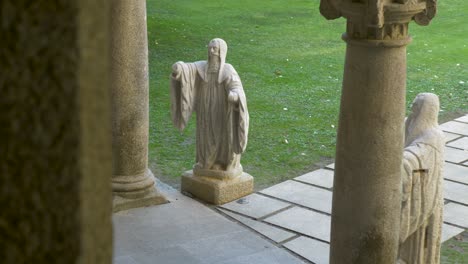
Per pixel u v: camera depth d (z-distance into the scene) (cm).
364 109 513
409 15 491
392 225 543
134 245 809
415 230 619
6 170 106
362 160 523
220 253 799
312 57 1823
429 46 1955
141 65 883
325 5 510
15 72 104
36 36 104
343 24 2223
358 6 490
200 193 943
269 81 1591
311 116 1359
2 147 106
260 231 862
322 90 1534
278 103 1431
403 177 581
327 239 846
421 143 601
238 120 907
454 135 1247
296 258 798
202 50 1888
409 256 632
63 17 104
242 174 963
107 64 112
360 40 501
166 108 1395
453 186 1022
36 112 105
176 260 779
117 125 887
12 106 105
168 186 993
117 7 852
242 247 816
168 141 1211
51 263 107
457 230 890
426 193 604
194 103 935
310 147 1192
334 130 1285
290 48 1914
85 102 106
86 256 107
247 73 1652
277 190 987
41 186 106
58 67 104
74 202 106
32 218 106
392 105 513
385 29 496
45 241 107
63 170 106
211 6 2453
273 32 2098
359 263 547
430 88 1559
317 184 1016
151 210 901
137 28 866
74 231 106
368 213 534
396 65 507
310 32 2109
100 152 110
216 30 2103
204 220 881
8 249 106
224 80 910
